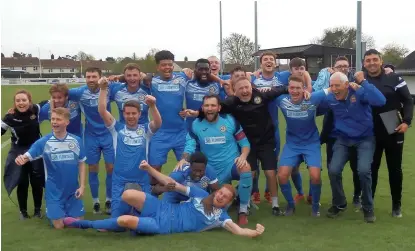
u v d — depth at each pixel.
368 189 5.23
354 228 5.03
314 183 5.50
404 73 27.41
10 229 5.08
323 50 23.06
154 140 6.37
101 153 6.36
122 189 5.19
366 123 5.27
